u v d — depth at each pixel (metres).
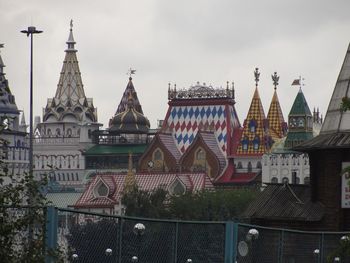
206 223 66.19
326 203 96.56
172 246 64.81
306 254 72.88
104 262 62.00
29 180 58.12
